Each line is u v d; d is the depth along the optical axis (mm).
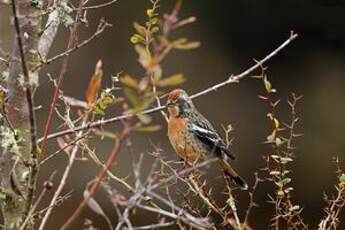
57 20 5316
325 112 17219
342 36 17719
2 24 8000
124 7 16766
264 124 16906
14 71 4895
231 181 8648
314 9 17641
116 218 14094
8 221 4773
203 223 3969
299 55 17859
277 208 6070
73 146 5285
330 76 17719
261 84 17531
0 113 4809
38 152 4207
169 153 15016
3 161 4863
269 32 17859
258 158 16359
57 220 14023
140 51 3381
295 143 16531
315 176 16219
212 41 17641
